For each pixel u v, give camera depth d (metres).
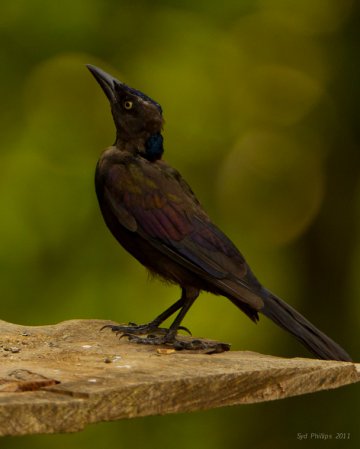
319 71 17.73
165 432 16.02
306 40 17.70
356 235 17.53
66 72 17.02
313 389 6.68
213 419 16.30
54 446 15.37
